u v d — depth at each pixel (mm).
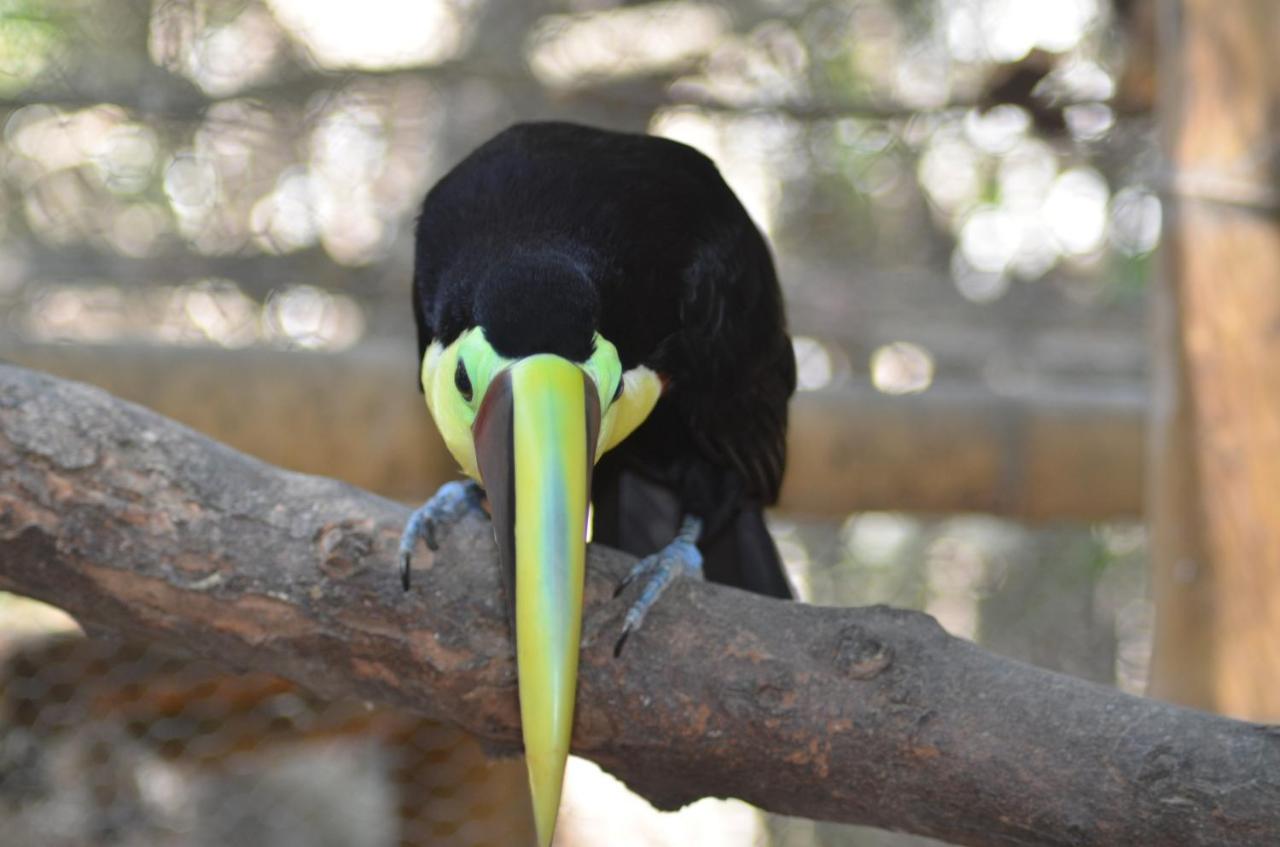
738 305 4234
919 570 10844
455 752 6965
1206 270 5047
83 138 8078
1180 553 5137
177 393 7215
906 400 8031
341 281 8312
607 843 8703
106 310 8508
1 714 6801
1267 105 4953
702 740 3416
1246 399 4992
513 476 3121
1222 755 2992
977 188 8656
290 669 3648
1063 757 3107
